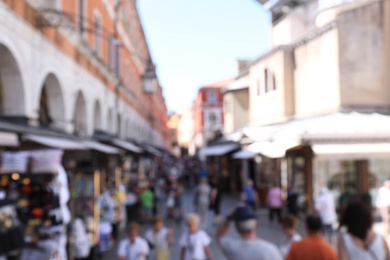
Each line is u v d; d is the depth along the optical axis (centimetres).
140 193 1805
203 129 6041
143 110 3622
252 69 2628
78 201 1047
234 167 2877
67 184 902
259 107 2520
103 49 1764
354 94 1784
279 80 2239
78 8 1362
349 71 1784
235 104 3070
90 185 1057
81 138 1285
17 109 916
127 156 2209
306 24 2445
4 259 627
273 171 2069
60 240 797
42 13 1001
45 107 1194
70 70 1266
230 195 2812
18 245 626
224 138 3073
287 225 674
